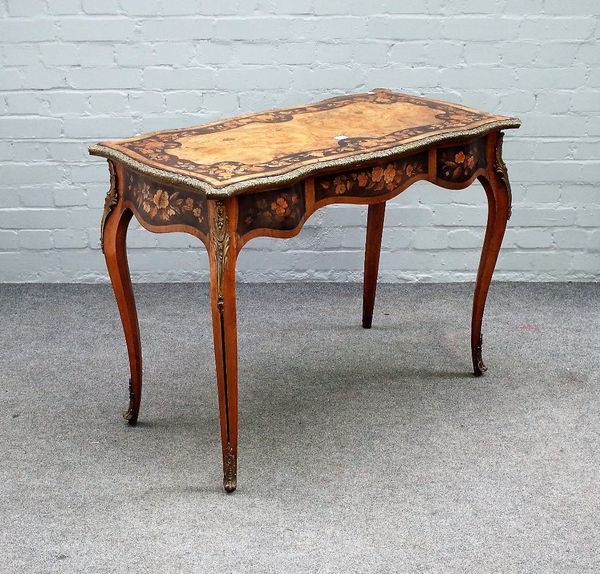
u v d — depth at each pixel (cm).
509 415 262
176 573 197
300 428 256
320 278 355
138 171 218
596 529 212
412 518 216
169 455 243
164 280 354
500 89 333
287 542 208
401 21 325
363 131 245
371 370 290
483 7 323
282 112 267
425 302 339
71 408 267
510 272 356
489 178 263
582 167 340
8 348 303
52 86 329
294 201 216
